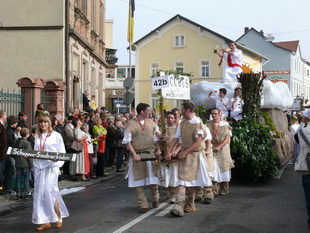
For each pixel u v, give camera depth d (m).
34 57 20.12
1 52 20.19
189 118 8.62
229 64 15.49
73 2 21.20
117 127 16.14
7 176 10.77
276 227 7.47
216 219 8.05
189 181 8.39
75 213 8.82
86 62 24.44
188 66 47.19
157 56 47.97
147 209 8.94
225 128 10.23
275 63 68.06
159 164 8.83
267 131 11.77
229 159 10.40
